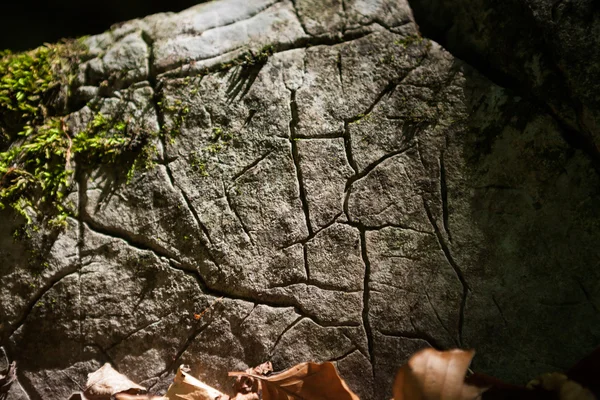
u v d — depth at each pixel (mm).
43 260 450
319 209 437
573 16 405
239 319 430
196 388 408
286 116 451
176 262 442
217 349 428
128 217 451
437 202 427
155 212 449
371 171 438
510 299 406
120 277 445
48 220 455
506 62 431
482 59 447
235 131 454
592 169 406
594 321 394
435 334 410
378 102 447
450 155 431
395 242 426
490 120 428
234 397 410
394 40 456
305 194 439
